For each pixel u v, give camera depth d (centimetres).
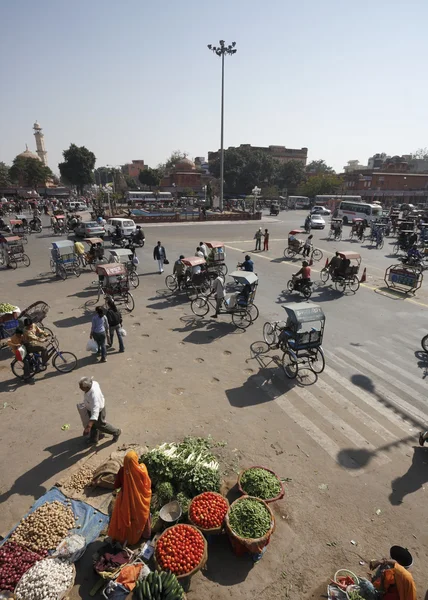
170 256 2191
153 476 535
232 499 534
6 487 550
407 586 365
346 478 585
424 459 629
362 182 6875
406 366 944
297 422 717
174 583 385
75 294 1479
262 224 4003
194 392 811
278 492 526
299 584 429
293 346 852
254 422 713
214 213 4391
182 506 494
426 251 2259
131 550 448
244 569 443
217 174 7331
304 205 6519
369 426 710
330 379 873
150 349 1016
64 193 7669
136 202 5984
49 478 567
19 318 967
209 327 1177
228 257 2222
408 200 6962
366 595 390
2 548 444
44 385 827
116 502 443
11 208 4966
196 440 620
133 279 1627
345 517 518
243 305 1169
